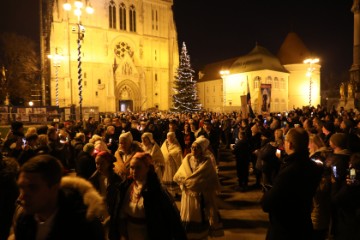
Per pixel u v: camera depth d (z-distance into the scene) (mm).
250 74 63438
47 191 2221
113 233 3863
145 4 68562
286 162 3783
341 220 4406
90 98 60562
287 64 69438
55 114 30891
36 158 2271
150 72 69125
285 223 3600
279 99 64625
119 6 65188
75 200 2389
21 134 8453
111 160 4984
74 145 8930
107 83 61719
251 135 13406
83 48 60031
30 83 60375
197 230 6016
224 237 6734
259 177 11125
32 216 2402
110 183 4914
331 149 6184
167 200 3643
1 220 3752
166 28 71625
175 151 9367
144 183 3680
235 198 9766
